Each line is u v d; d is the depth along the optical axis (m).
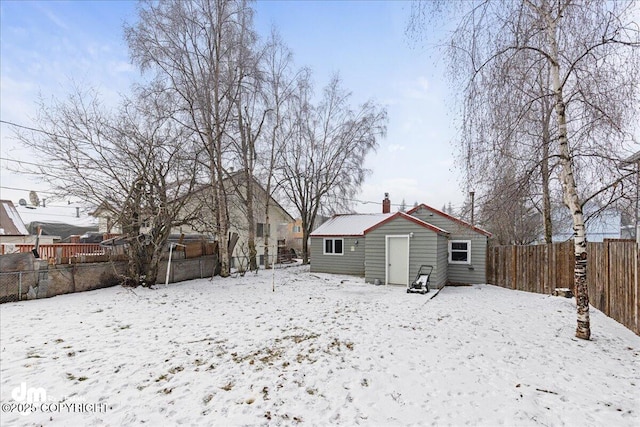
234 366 4.30
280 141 18.88
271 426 2.94
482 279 12.60
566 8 4.89
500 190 5.61
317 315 7.26
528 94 5.23
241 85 14.35
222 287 11.22
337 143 20.73
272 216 23.52
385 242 12.01
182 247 12.65
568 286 9.77
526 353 4.76
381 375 4.02
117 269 10.40
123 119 11.52
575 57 5.02
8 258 8.12
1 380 3.84
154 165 10.16
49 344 5.11
